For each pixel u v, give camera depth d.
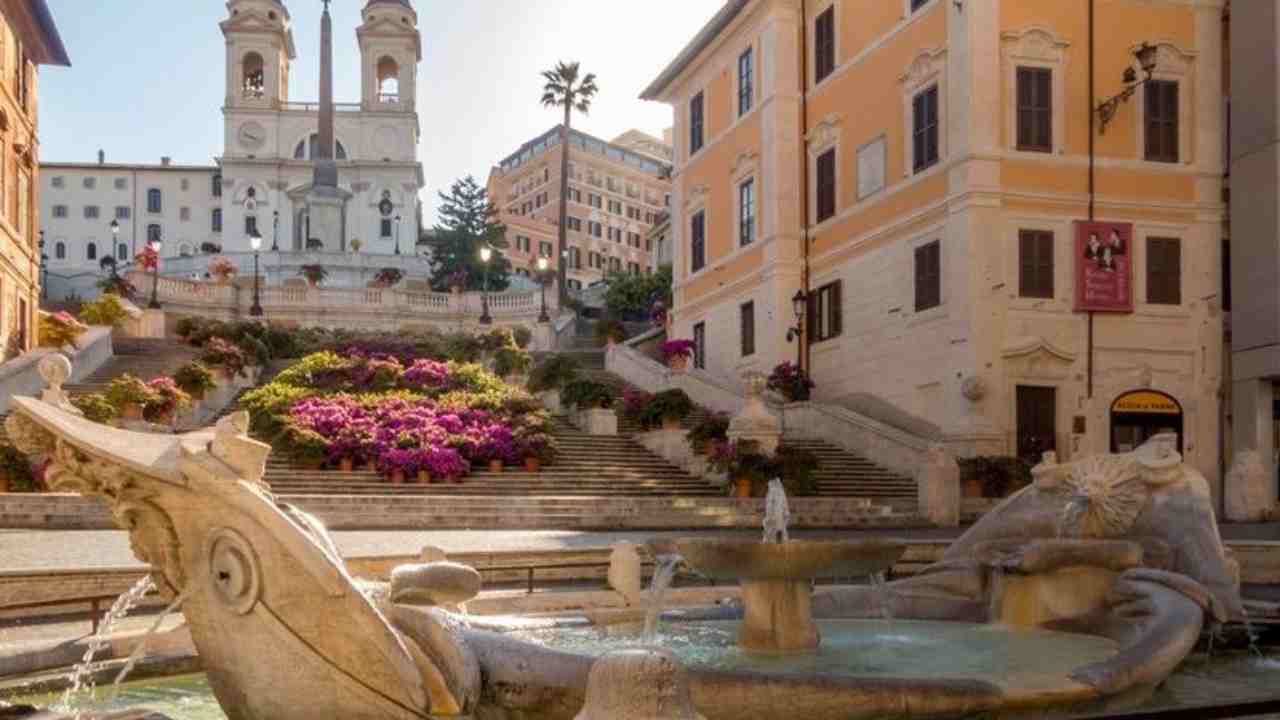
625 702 3.99
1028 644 9.41
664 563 10.76
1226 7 31.89
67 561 15.31
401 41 109.44
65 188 116.56
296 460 26.22
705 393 37.56
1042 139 30.53
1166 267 30.94
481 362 42.97
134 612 12.38
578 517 23.17
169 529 5.71
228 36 107.25
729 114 44.25
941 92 31.64
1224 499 30.03
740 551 9.01
